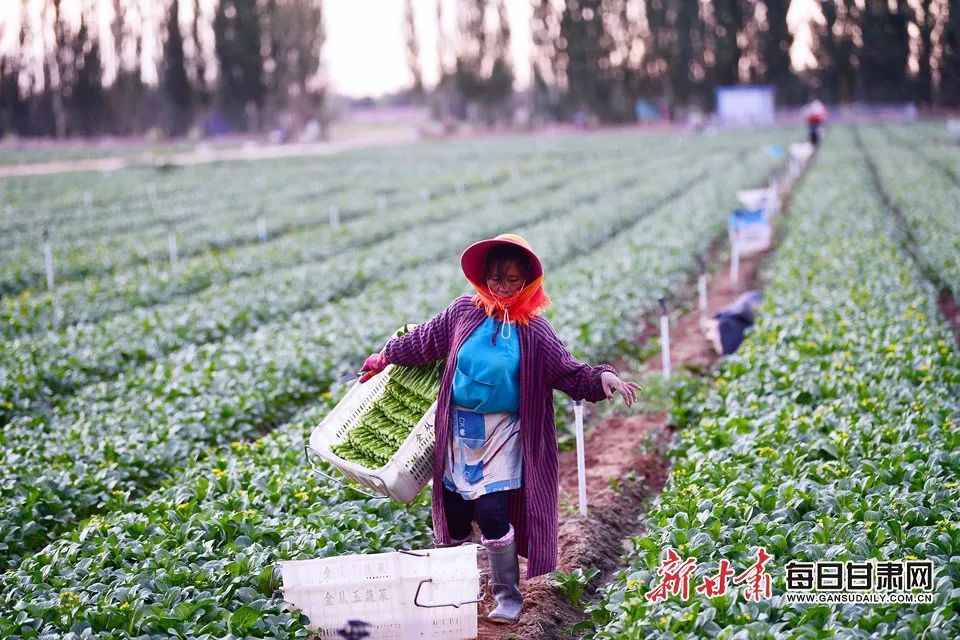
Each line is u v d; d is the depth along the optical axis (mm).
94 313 17766
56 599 6590
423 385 6945
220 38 93500
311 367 13016
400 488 6660
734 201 29906
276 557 7094
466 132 101188
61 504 8766
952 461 7723
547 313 14852
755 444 8672
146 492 9648
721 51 95250
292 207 34594
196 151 76000
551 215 31281
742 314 14359
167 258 24578
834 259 17891
